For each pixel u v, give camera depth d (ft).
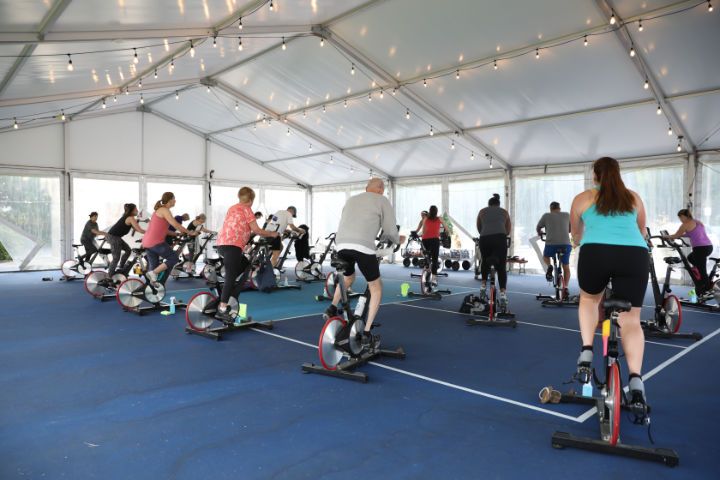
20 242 38.99
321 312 20.43
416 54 26.14
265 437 8.21
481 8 21.42
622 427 8.76
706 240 22.58
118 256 23.89
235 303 16.99
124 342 14.97
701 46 20.52
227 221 15.93
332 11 23.41
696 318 19.85
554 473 7.07
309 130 40.40
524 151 34.83
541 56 23.68
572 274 35.65
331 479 6.84
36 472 6.97
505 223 18.99
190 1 19.43
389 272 38.75
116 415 9.14
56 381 11.14
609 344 7.56
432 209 25.30
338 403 9.86
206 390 10.61
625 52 21.84
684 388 10.94
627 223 8.08
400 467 7.21
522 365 12.67
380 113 34.01
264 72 32.12
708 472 7.13
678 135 27.86
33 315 19.38
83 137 41.60
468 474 7.02
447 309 21.29
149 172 45.09
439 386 10.97
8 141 38.17
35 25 17.61
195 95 38.58
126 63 26.45
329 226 53.78
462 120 32.22
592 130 29.48
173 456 7.50
